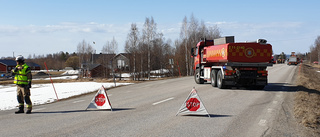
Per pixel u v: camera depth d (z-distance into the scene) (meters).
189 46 53.31
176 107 9.80
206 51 19.66
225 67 16.41
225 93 14.11
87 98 14.35
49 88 25.30
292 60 80.81
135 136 5.94
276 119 7.58
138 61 46.72
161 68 60.75
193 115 8.26
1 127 7.28
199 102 8.16
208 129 6.50
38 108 11.10
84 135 6.10
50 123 7.55
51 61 157.75
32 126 7.24
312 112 8.43
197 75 21.70
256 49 16.09
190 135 5.97
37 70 116.44
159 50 60.53
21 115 9.25
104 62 63.31
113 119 7.86
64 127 6.97
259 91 15.15
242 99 11.77
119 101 12.09
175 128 6.63
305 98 11.86
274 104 10.32
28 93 9.56
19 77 9.52
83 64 71.62
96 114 8.79
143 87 20.36
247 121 7.36
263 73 16.09
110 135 6.05
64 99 14.98
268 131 6.27
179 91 15.57
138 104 10.88
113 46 61.31
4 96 18.86
